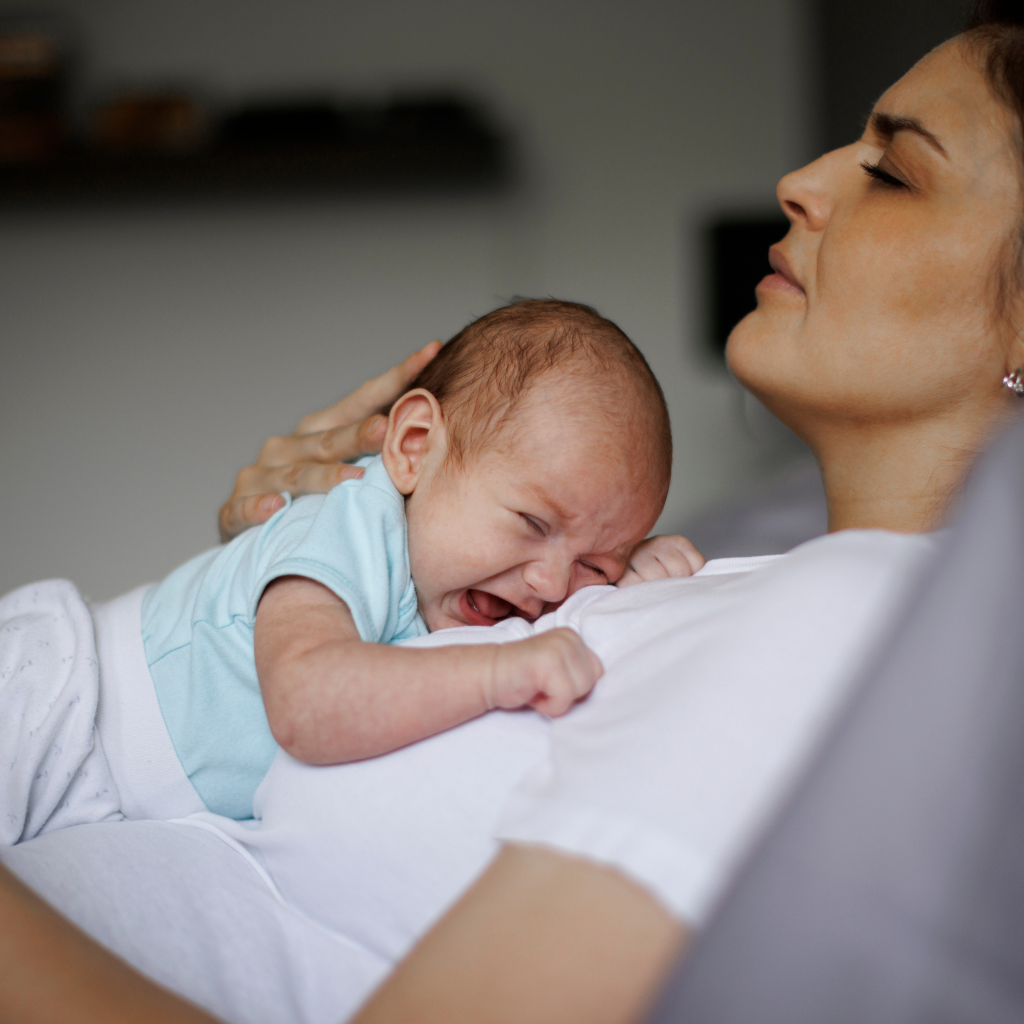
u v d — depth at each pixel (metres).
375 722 0.68
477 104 3.90
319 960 0.67
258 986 0.65
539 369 0.97
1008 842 0.31
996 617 0.34
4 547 4.02
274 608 0.82
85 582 4.04
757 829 0.41
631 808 0.47
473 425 0.96
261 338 3.96
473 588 0.96
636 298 3.96
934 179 0.86
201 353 3.96
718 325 3.27
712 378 3.92
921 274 0.85
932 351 0.87
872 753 0.35
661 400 1.03
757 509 1.71
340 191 3.88
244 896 0.70
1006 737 0.32
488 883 0.48
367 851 0.66
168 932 0.64
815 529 1.55
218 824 0.78
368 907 0.66
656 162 3.90
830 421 0.95
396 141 3.64
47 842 0.70
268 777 0.77
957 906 0.31
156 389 3.98
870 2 2.99
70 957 0.53
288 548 0.88
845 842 0.34
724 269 3.23
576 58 3.88
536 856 0.48
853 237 0.89
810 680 0.49
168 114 3.69
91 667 0.90
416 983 0.44
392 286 3.93
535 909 0.45
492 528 0.92
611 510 0.94
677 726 0.50
